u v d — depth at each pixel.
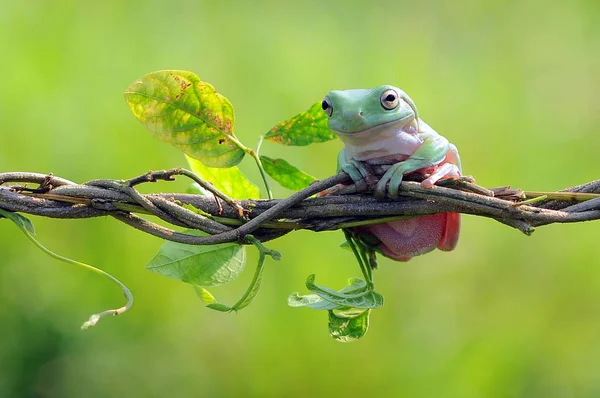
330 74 9.45
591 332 8.60
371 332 8.04
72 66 8.73
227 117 3.83
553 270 8.73
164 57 9.17
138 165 8.21
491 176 9.35
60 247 7.93
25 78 8.45
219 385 7.87
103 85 8.73
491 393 8.11
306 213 3.50
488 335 8.38
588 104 10.25
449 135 9.43
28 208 3.43
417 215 3.51
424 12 10.52
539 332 8.49
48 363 7.68
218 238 3.44
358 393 7.84
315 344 7.82
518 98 10.05
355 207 3.49
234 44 9.47
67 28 8.91
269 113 9.00
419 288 8.41
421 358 8.03
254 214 3.50
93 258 7.90
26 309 7.77
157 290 7.96
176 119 3.82
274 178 4.10
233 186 4.07
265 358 7.84
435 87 9.78
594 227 8.91
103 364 7.78
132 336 7.87
